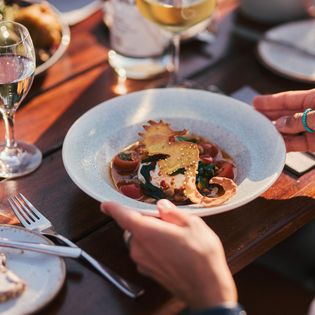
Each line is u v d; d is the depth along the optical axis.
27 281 0.78
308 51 1.14
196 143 0.95
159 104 0.97
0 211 0.87
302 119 0.94
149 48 1.08
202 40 1.17
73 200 0.89
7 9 1.07
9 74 0.88
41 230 0.84
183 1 0.99
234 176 0.91
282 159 0.89
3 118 0.97
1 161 0.93
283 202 0.90
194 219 0.81
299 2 1.22
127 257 0.83
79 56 1.13
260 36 1.19
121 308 0.79
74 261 0.82
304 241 1.23
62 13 1.19
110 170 0.91
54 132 0.99
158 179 0.88
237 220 0.88
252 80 1.10
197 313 0.76
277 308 1.07
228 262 0.84
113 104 0.96
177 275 0.78
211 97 0.98
